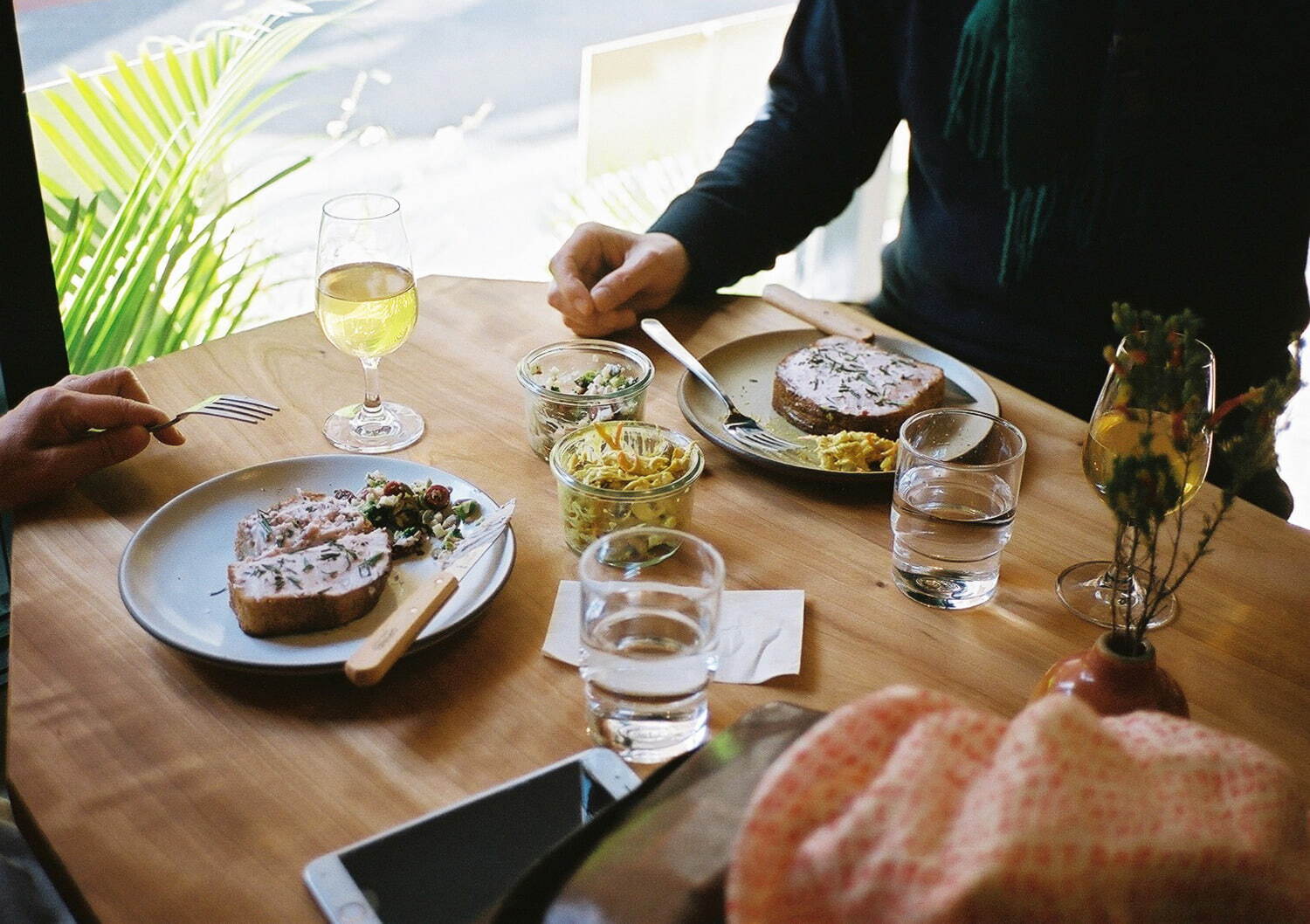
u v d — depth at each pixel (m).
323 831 0.78
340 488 1.14
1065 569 1.08
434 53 2.77
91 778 0.81
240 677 0.91
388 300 1.19
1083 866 0.50
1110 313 1.70
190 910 0.71
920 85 1.73
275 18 2.41
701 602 0.81
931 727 0.55
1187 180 1.61
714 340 1.51
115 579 1.02
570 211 3.01
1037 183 1.66
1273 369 1.75
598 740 0.86
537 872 0.61
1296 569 1.10
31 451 1.11
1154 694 0.79
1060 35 1.57
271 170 2.59
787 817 0.54
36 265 1.61
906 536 1.02
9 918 1.23
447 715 0.88
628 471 1.06
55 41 2.23
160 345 2.17
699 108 2.97
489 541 1.03
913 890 0.50
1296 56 1.54
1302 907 0.56
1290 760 0.87
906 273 1.89
